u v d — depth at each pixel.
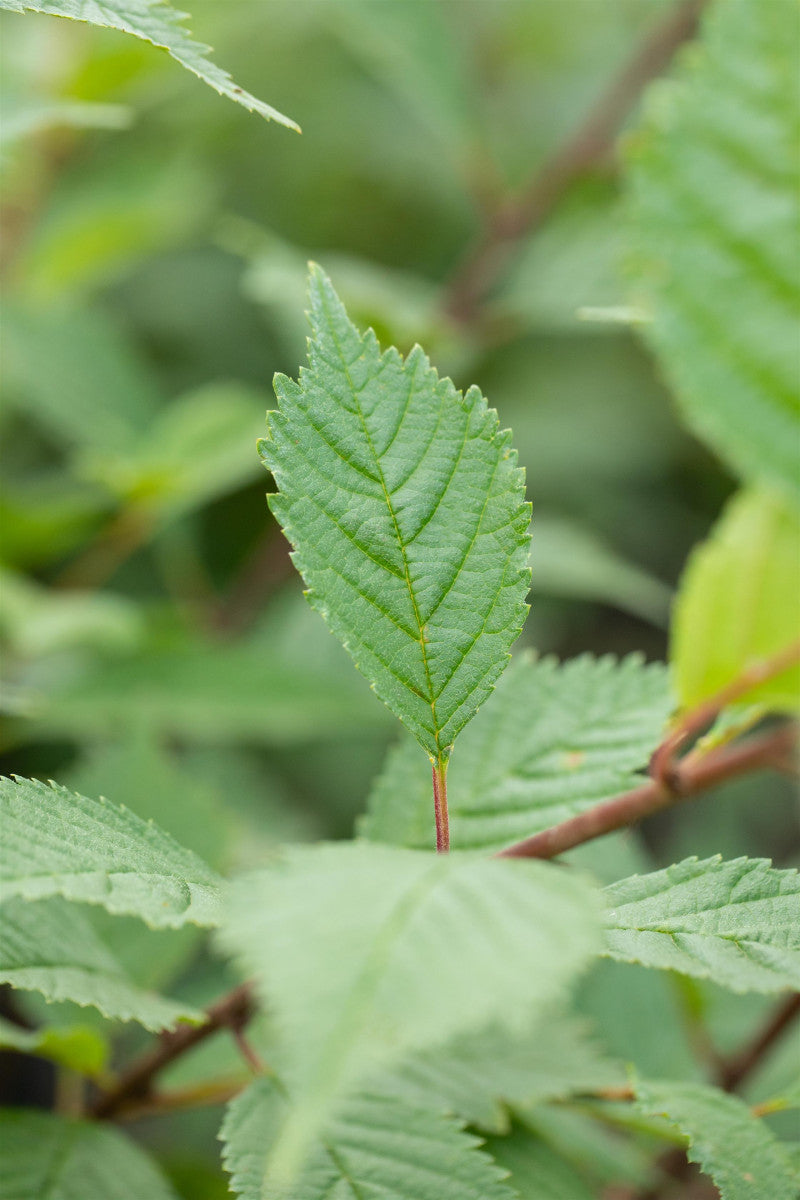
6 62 0.80
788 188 0.62
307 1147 0.56
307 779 1.20
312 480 0.54
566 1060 0.62
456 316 1.13
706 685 0.61
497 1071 0.61
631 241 0.63
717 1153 0.55
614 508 1.34
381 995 0.49
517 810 0.58
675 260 0.63
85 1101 0.69
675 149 0.63
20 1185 0.58
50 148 1.19
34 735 1.06
